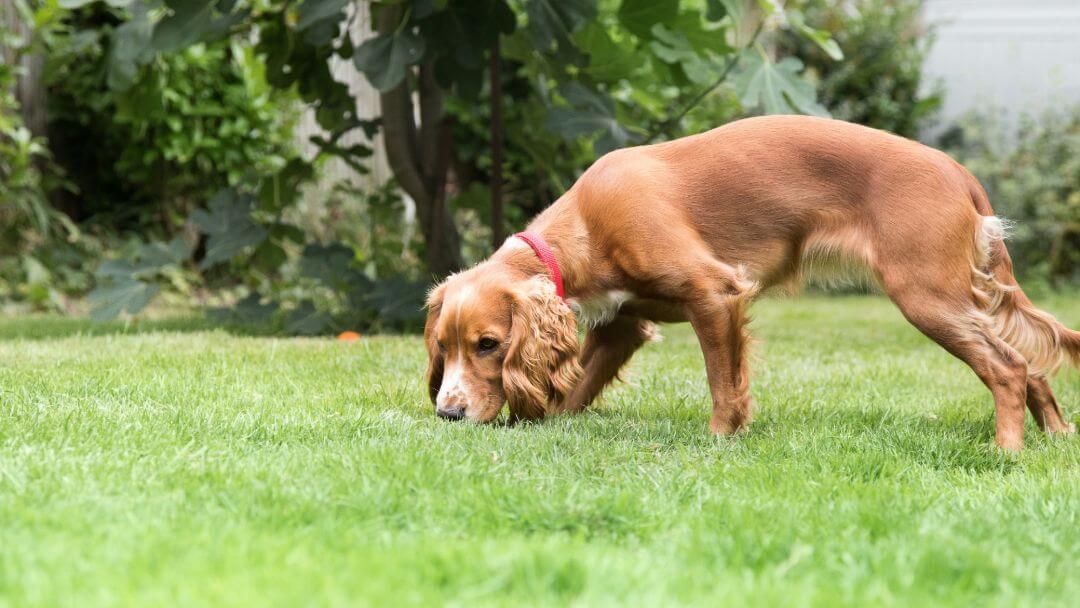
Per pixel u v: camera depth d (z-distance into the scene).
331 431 4.77
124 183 14.87
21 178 12.39
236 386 6.06
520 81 15.45
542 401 5.26
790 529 3.35
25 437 4.31
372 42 8.09
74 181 14.76
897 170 5.08
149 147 13.90
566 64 8.45
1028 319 5.27
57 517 3.20
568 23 7.99
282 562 2.85
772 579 2.89
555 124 8.29
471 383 5.24
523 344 5.19
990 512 3.65
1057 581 2.95
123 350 7.93
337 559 2.92
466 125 15.48
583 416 5.65
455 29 8.05
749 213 5.26
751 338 5.34
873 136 5.22
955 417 5.85
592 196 5.38
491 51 9.27
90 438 4.32
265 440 4.58
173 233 14.76
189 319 10.95
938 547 3.11
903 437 4.93
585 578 2.77
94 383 5.87
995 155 17.62
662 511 3.62
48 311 12.52
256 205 10.44
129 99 10.12
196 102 13.26
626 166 5.36
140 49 9.10
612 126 8.40
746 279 5.26
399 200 11.51
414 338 9.41
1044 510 3.68
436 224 10.62
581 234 5.39
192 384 6.05
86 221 14.57
